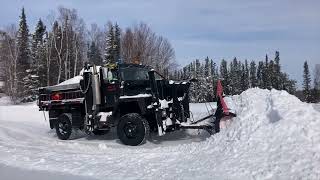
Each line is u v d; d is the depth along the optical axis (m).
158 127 11.53
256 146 7.75
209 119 11.96
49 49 48.72
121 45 49.25
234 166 7.32
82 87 13.16
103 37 53.97
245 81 69.19
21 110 21.02
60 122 14.00
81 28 50.84
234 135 8.55
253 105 9.27
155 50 49.59
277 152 7.30
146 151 10.20
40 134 15.32
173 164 8.14
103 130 13.54
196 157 8.43
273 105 8.68
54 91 14.42
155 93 11.66
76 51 47.06
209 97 42.41
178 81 12.52
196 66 64.06
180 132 13.09
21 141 13.30
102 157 9.45
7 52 53.72
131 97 11.88
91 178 7.48
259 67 68.75
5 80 53.84
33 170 8.34
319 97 52.34
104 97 12.65
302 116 7.91
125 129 11.84
